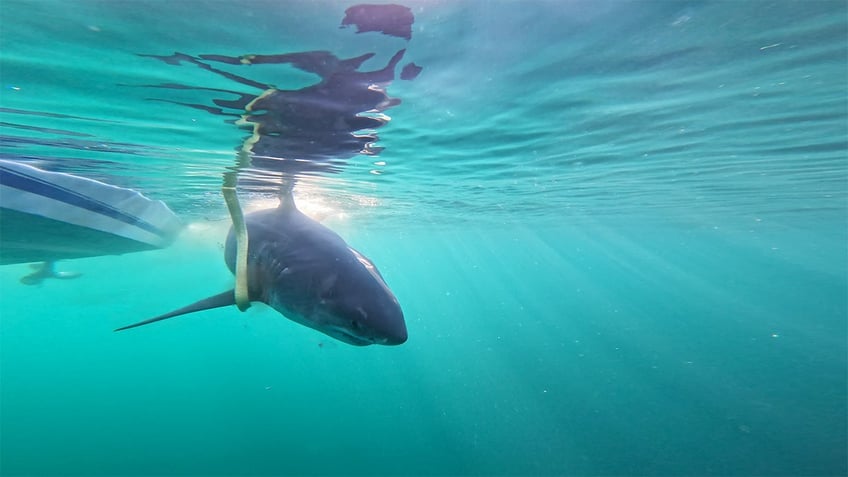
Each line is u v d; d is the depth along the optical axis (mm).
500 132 8469
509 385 32250
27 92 5211
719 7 4172
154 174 10477
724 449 19047
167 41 3963
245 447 27688
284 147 8180
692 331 46500
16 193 6289
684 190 18391
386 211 21828
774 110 7777
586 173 13594
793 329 43750
